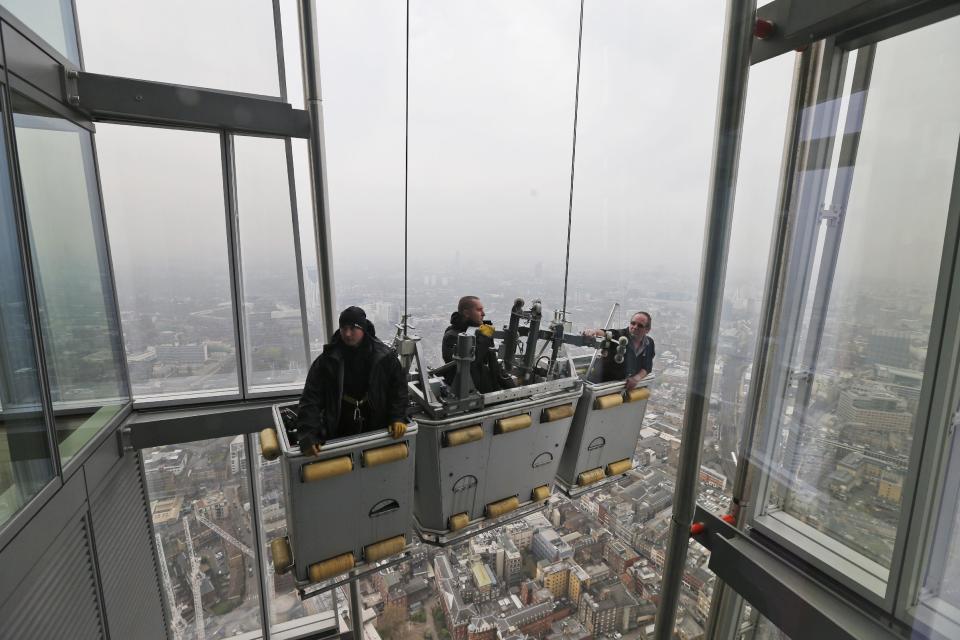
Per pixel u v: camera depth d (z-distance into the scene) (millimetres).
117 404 4785
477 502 3121
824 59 2283
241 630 5867
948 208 1772
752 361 2752
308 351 5508
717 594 3186
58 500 3410
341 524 2723
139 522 4969
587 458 3445
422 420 2818
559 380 3205
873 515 2189
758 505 2730
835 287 2332
